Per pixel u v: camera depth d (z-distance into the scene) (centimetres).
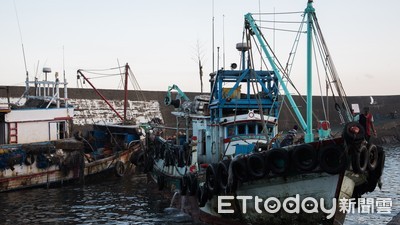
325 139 1205
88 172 2766
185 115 2195
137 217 1817
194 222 1716
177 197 1958
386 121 6719
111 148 3222
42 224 1705
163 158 2280
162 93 5672
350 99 7106
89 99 4991
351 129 1134
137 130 3141
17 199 2211
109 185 2688
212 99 1877
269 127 1731
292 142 1508
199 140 1978
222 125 1720
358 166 1161
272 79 1830
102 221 1752
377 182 1312
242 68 1877
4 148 2367
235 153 1577
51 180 2566
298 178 1270
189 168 1808
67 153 2655
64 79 3033
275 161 1291
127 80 3819
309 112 1385
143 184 2730
